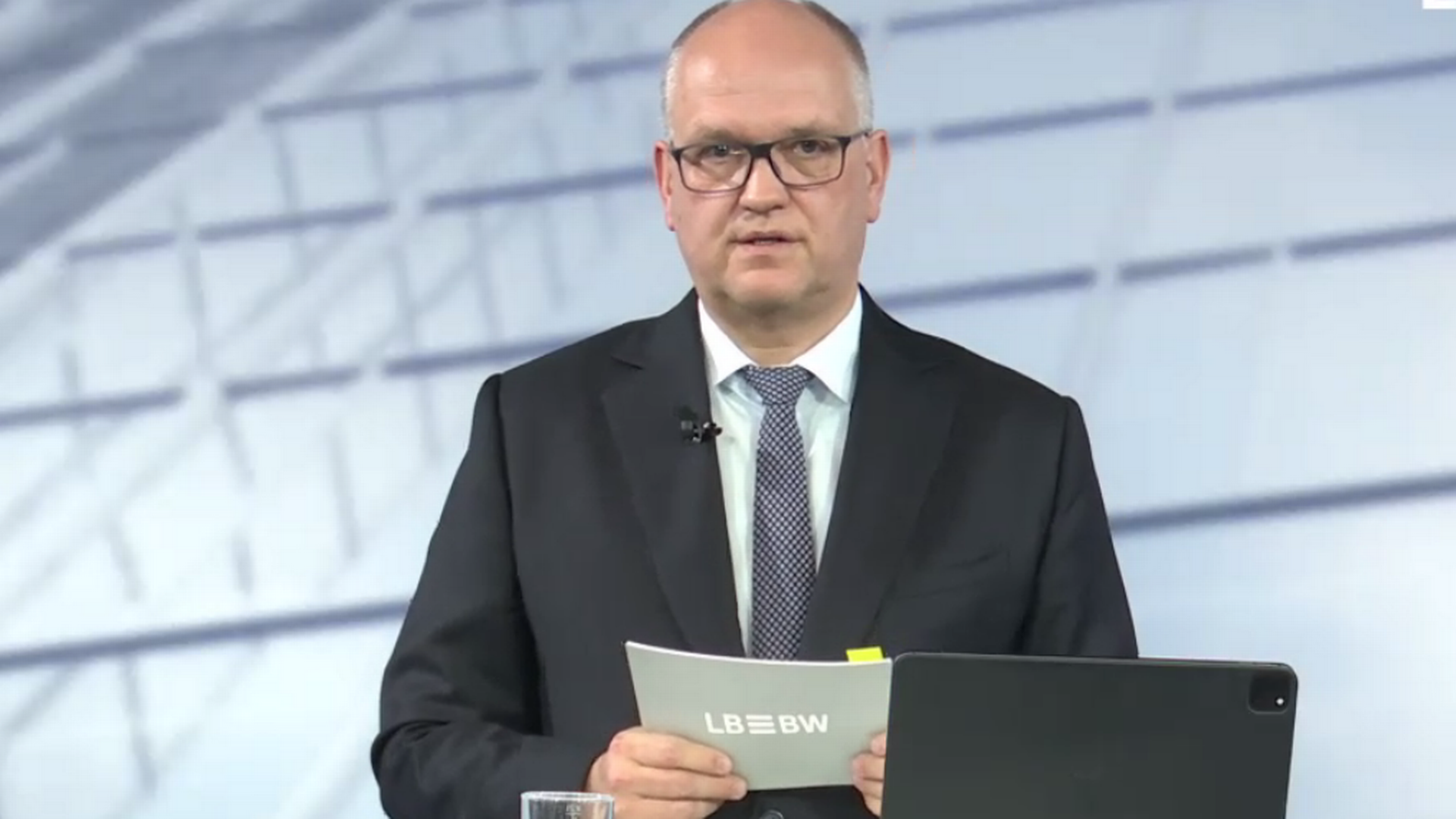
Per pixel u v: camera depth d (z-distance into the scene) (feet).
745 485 29.14
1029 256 41.98
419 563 42.29
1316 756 41.01
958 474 29.14
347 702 42.16
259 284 42.75
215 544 42.37
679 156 28.45
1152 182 41.91
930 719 21.70
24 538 42.39
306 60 42.98
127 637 42.24
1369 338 41.39
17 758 42.09
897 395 29.40
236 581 42.29
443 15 42.86
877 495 28.60
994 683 21.70
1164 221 41.86
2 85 43.04
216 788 42.11
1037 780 21.62
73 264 42.75
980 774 21.65
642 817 25.12
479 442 30.48
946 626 28.04
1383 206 41.57
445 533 30.01
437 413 42.50
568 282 42.57
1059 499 29.37
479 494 29.94
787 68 28.07
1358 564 41.16
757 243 28.07
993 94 42.22
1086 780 21.57
